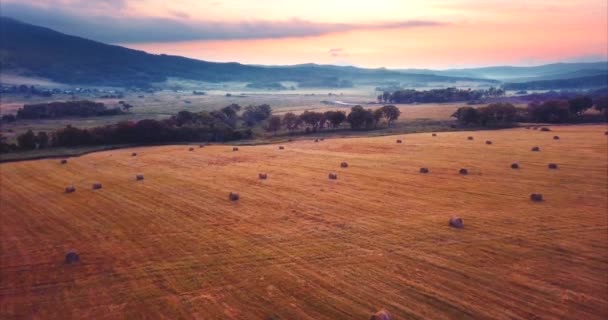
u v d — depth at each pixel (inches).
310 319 963.3
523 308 978.1
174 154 3203.7
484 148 2989.7
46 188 2277.3
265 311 1003.3
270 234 1465.3
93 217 1756.9
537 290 1050.7
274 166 2618.1
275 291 1090.1
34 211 1882.4
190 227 1573.6
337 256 1274.6
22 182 2442.2
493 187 1956.2
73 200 2020.2
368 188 2012.8
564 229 1421.0
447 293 1050.1
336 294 1064.8
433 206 1705.2
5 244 1512.1
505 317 946.1
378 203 1769.2
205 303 1048.2
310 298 1050.7
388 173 2305.6
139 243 1448.1
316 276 1157.7
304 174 2358.5
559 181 2018.9
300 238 1421.0
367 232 1450.5
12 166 2896.2
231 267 1231.5
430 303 1008.9
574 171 2207.2
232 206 1804.9
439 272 1155.3
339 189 2015.3
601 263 1179.3
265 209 1745.8
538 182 2014.0
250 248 1355.8
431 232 1428.4
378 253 1283.2
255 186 2127.2
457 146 3122.5
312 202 1818.4
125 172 2593.5
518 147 2984.7
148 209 1820.9
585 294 1027.9
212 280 1162.6
